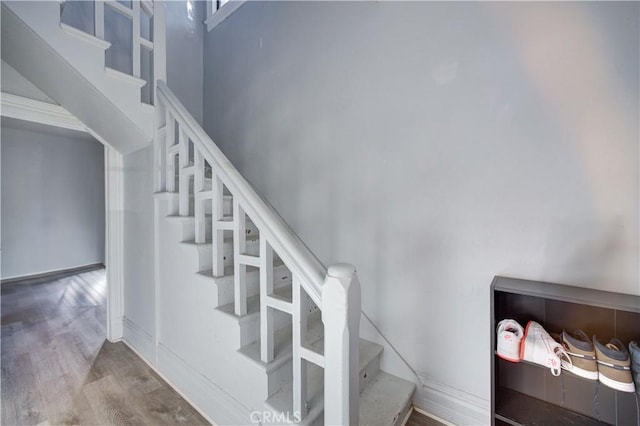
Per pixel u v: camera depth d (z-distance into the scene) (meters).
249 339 1.27
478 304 1.30
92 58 1.48
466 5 1.33
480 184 1.30
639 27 0.98
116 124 1.71
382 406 1.30
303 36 2.00
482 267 1.30
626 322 1.01
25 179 4.03
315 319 1.70
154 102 1.75
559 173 1.12
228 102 2.62
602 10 1.04
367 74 1.66
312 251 1.91
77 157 4.55
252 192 1.20
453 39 1.37
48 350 1.95
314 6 1.94
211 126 2.81
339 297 0.84
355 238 1.71
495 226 1.26
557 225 1.13
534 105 1.17
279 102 2.16
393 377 1.51
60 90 1.65
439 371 1.41
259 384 1.13
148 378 1.64
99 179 4.80
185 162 1.58
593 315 1.07
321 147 1.88
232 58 2.60
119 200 2.07
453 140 1.37
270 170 2.21
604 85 1.04
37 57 1.46
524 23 1.19
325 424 0.88
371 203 1.64
